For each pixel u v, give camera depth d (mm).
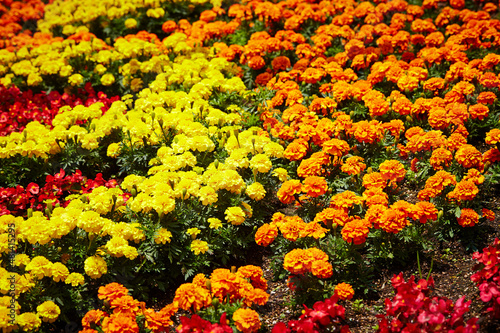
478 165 5141
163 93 6449
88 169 6031
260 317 4285
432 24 7809
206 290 4012
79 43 7918
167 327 3859
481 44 7371
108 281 4363
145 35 8391
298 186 4891
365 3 8383
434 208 4547
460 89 6137
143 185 4879
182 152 5594
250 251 5000
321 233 4445
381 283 4531
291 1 8828
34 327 3908
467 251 4738
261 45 7445
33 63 7660
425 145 5359
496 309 3854
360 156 5676
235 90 6660
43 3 11125
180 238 4590
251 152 5555
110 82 7285
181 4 9391
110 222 4449
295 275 4324
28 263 4184
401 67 6828
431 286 4258
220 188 4977
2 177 5680
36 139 5840
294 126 5863
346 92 6301
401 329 3775
